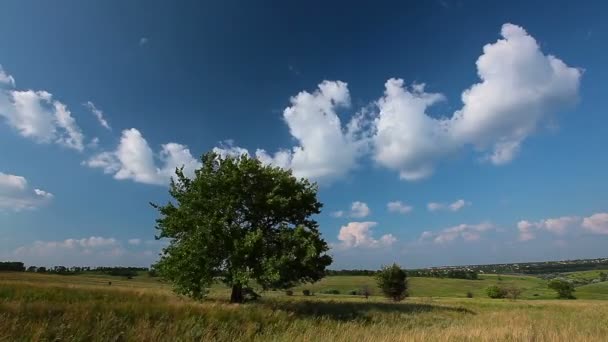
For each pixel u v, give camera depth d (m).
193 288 26.17
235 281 25.28
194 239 26.11
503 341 10.98
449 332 12.47
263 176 28.83
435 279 157.38
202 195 27.86
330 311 25.70
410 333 12.27
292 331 12.44
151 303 16.06
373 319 22.19
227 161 28.50
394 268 66.94
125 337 10.30
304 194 29.77
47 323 10.14
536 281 170.12
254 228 28.03
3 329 9.16
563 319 22.56
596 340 11.28
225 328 12.41
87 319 11.13
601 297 116.00
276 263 25.23
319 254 27.78
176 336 11.05
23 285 26.77
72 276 106.12
